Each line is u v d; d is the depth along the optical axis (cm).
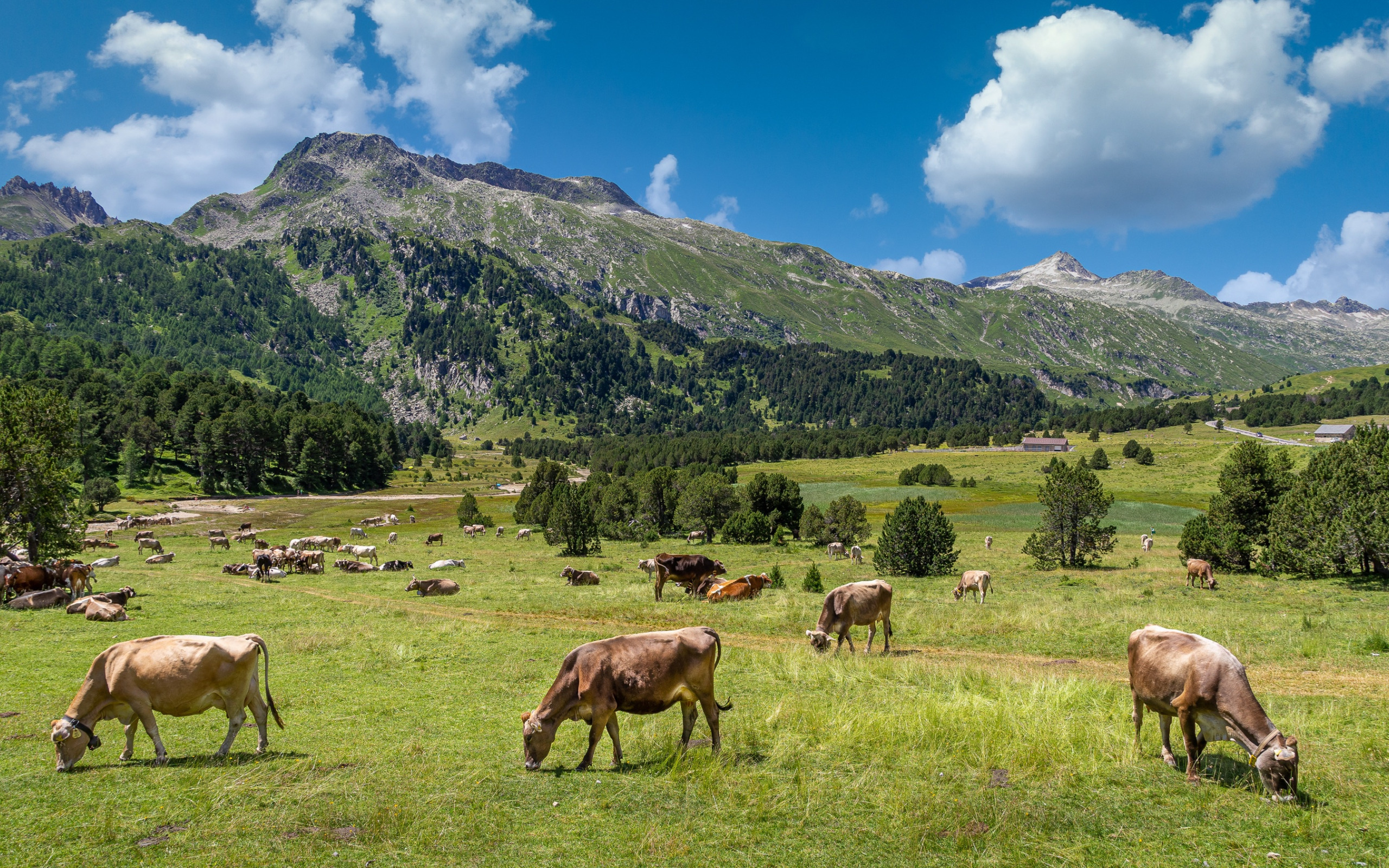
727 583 3061
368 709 1341
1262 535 4288
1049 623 2245
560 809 855
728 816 835
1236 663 920
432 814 834
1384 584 3172
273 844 755
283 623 2447
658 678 1015
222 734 1160
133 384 18638
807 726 1155
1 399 3459
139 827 789
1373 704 1316
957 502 10875
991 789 905
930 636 2141
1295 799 855
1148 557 5159
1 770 962
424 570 4903
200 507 11088
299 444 14850
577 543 5666
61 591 2817
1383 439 3544
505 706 1368
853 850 757
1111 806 858
